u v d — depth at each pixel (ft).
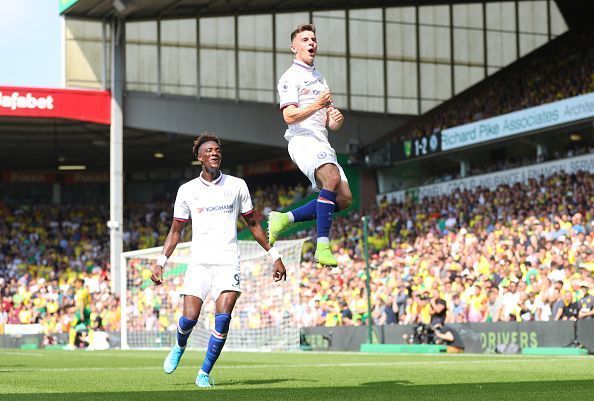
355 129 153.89
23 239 172.45
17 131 152.76
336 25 154.20
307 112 26.66
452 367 46.37
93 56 139.64
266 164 175.01
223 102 147.33
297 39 27.68
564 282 81.41
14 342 121.60
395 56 156.35
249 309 101.50
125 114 141.38
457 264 94.99
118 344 112.06
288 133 27.66
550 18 158.30
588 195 107.55
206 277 31.60
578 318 73.46
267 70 150.30
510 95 141.49
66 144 164.35
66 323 124.16
